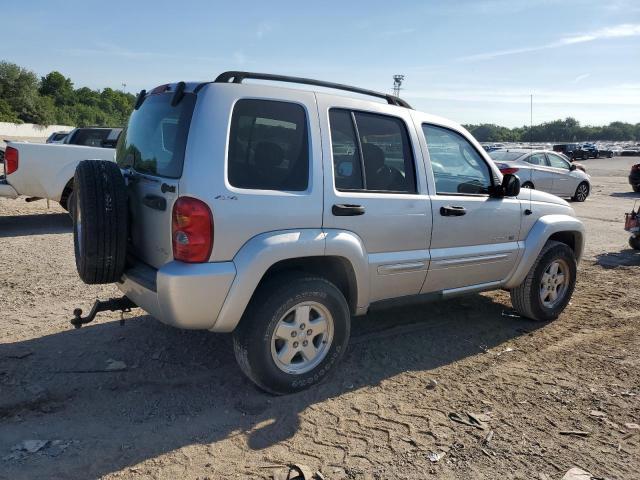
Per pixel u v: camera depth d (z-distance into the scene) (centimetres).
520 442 343
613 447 341
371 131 419
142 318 530
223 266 345
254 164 360
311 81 403
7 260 743
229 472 304
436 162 462
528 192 541
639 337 529
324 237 379
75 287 628
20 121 7512
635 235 935
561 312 585
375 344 491
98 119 10419
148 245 379
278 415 365
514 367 454
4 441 326
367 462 317
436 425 359
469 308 604
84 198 360
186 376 415
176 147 353
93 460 311
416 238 438
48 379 403
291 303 373
